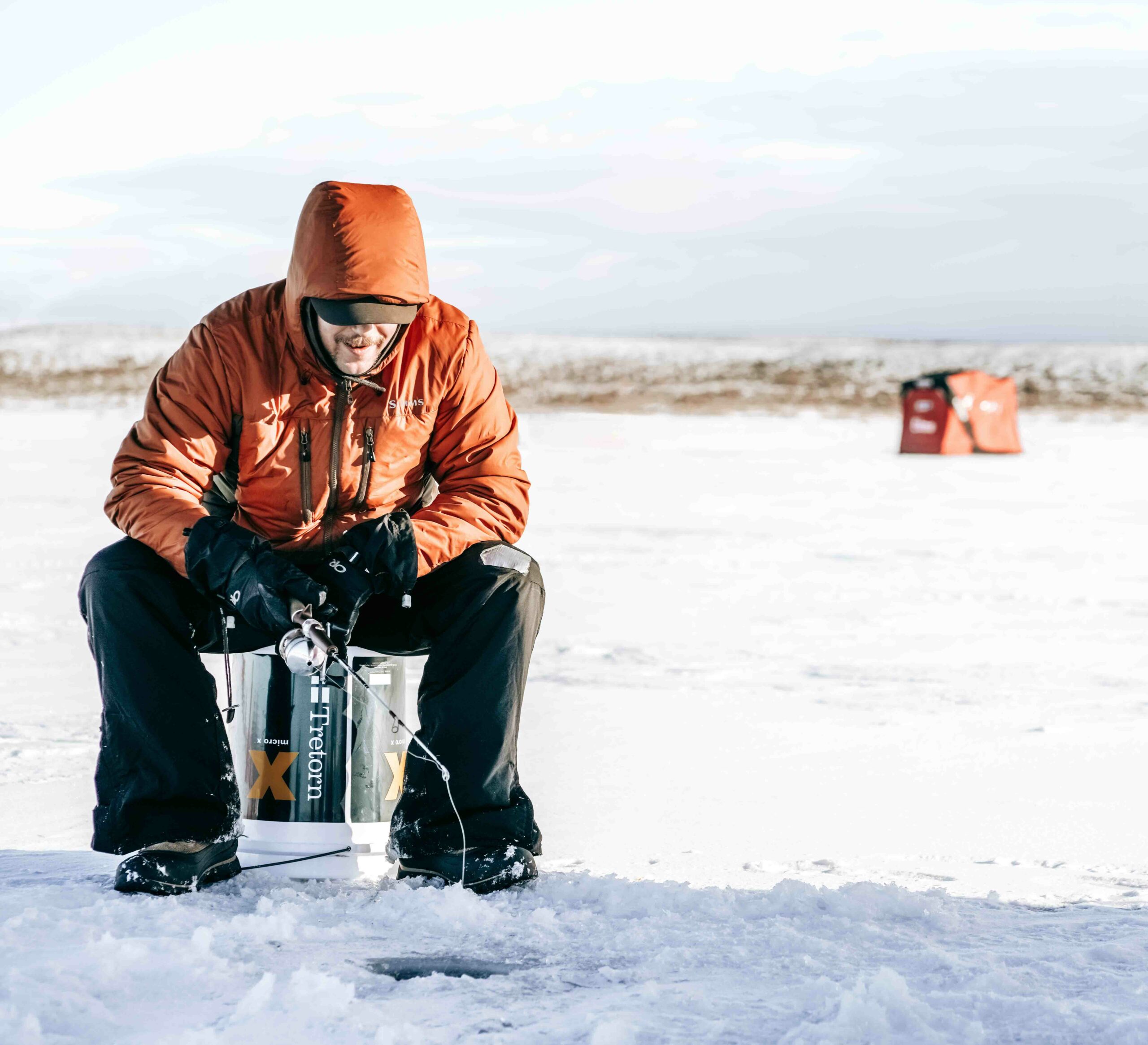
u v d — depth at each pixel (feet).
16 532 37.73
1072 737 15.83
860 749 14.96
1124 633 24.53
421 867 8.58
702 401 158.71
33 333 236.84
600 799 12.34
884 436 101.60
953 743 15.35
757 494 54.60
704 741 15.28
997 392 84.33
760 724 16.42
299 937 7.38
